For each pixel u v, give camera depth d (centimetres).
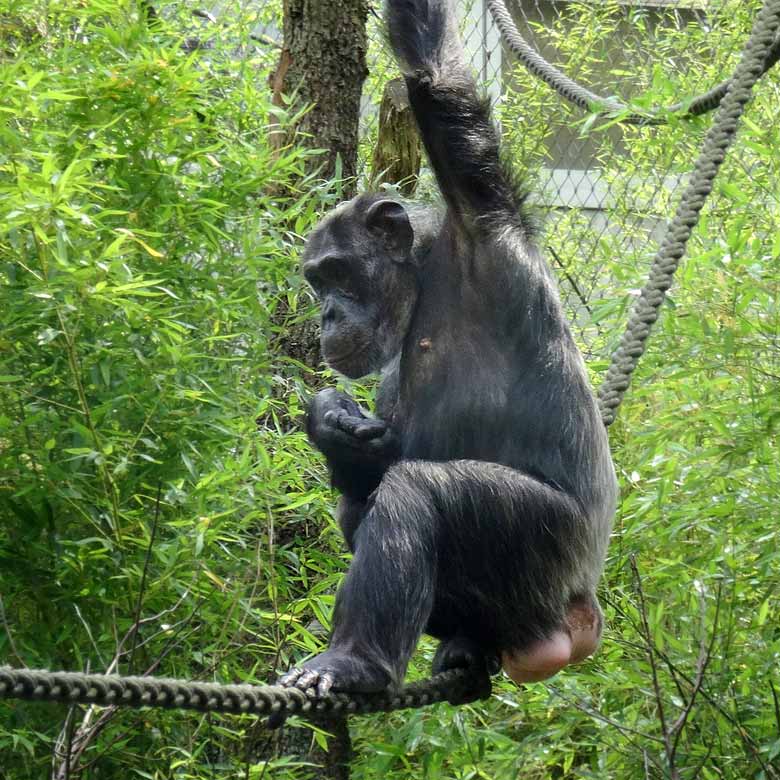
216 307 1088
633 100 1191
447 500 780
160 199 1098
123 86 1091
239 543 1112
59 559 1027
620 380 929
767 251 1211
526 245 870
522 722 1284
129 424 1040
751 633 1179
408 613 748
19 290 983
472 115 871
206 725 1102
